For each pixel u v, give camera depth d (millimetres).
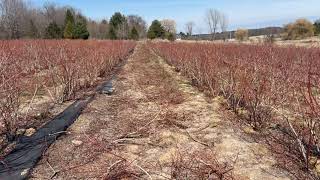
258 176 4449
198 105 7992
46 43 19109
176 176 4379
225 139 5707
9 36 41750
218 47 15258
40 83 9023
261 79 7000
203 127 6344
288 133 6004
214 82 8930
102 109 7641
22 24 47781
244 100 7195
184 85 11000
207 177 4355
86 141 5508
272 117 6637
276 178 4418
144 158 4945
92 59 11273
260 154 5152
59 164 4723
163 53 22000
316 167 4730
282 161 4922
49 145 5371
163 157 4945
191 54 12516
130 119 6855
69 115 6914
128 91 9844
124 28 70625
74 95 8547
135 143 5500
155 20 69812
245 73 7113
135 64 18297
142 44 48750
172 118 6766
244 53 12281
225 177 4355
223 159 4938
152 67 16891
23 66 10633
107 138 5707
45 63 13039
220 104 8078
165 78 12750
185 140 5660
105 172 4426
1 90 5477
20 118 6566
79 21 55594
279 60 10031
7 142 5488
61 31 52312
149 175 4230
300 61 10336
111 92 9578
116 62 17703
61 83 8656
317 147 4988
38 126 6246
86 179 4305
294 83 6707
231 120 6789
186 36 71062
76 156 4980
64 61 9375
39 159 4883
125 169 4516
